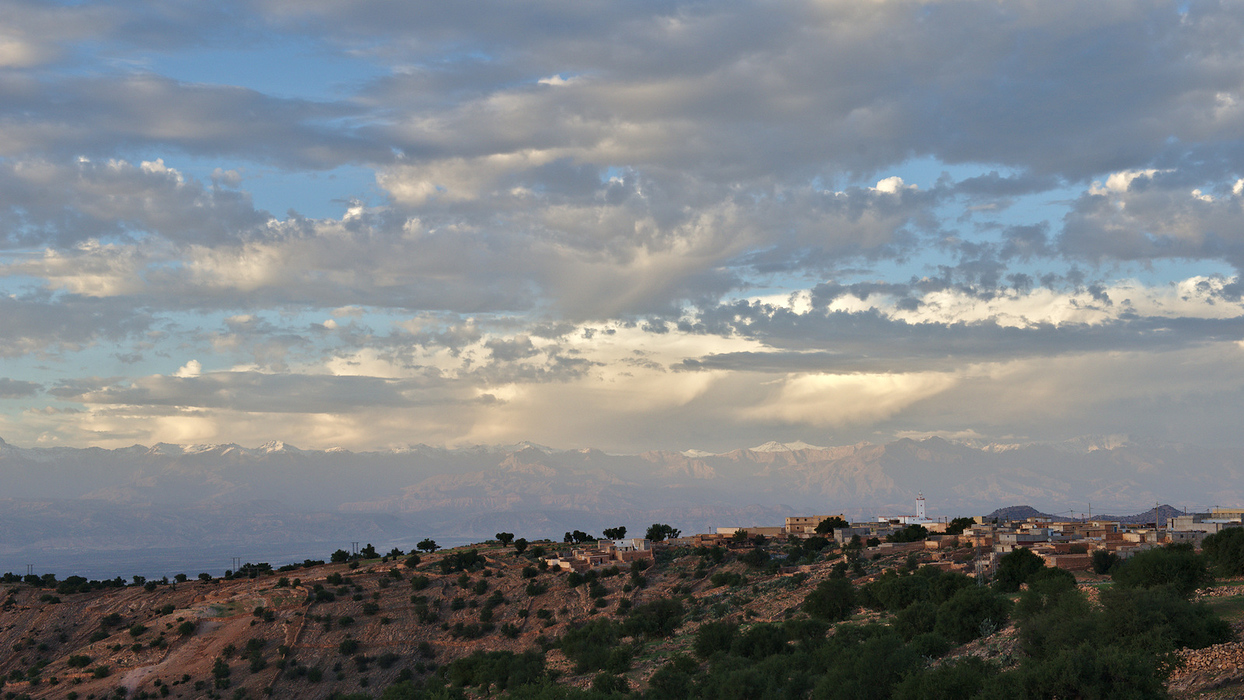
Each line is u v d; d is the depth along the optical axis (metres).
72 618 174.75
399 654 150.38
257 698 138.12
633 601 151.50
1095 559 111.00
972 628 70.25
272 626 160.00
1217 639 50.81
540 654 121.62
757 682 58.94
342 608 166.25
